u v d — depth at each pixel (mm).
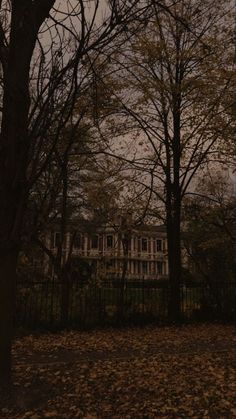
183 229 20438
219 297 17562
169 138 17297
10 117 6293
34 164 6340
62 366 8367
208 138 16531
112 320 14773
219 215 18859
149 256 65438
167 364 8516
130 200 16875
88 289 14805
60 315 14109
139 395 6492
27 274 16344
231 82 15664
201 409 5887
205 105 16156
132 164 16781
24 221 7281
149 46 15227
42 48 6148
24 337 12086
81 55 5934
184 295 17266
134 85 15969
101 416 5652
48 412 5789
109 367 8266
